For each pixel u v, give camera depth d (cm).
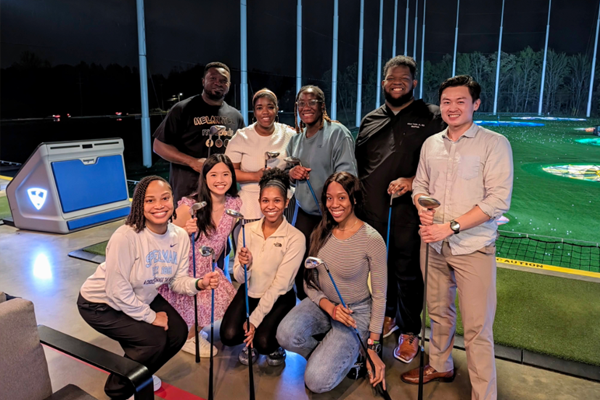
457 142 186
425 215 176
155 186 184
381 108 240
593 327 259
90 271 357
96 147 496
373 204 238
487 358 181
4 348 130
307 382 193
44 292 317
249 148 271
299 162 232
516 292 309
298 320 207
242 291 229
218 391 203
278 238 221
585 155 1040
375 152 237
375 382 195
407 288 234
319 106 236
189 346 238
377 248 201
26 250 412
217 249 238
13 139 752
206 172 227
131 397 183
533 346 238
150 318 191
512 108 1636
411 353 229
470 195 183
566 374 214
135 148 692
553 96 1609
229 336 215
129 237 183
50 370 220
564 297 301
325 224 208
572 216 543
